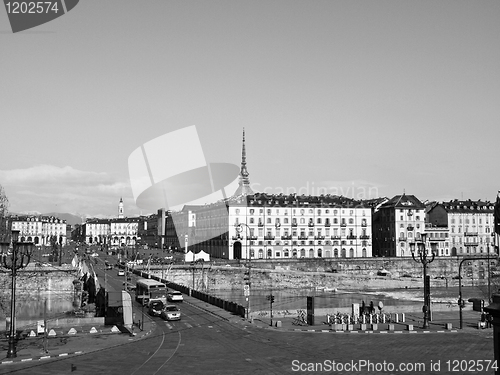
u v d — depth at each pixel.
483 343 56.72
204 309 88.62
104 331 66.44
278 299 134.00
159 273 154.25
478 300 87.50
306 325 70.25
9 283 137.00
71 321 73.06
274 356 49.75
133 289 116.75
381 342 57.41
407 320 75.38
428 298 76.31
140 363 46.91
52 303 128.88
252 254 197.50
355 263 183.00
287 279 164.88
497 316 20.05
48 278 139.75
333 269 179.62
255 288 161.62
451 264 191.50
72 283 141.12
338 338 60.16
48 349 54.19
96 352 52.50
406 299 129.75
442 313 84.19
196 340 59.03
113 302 90.94
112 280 138.12
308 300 71.62
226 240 199.88
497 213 26.81
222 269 159.25
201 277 157.38
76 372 43.47
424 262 71.44
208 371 43.53
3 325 69.12
